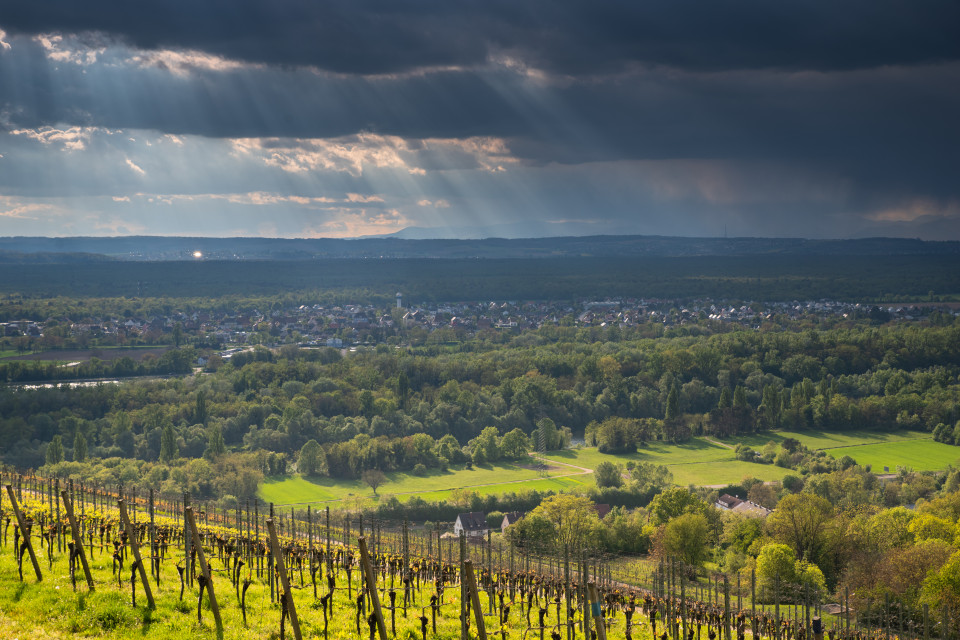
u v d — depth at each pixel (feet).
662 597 220.84
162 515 260.01
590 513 444.14
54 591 114.93
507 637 135.54
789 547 332.19
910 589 298.76
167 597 120.47
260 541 174.50
